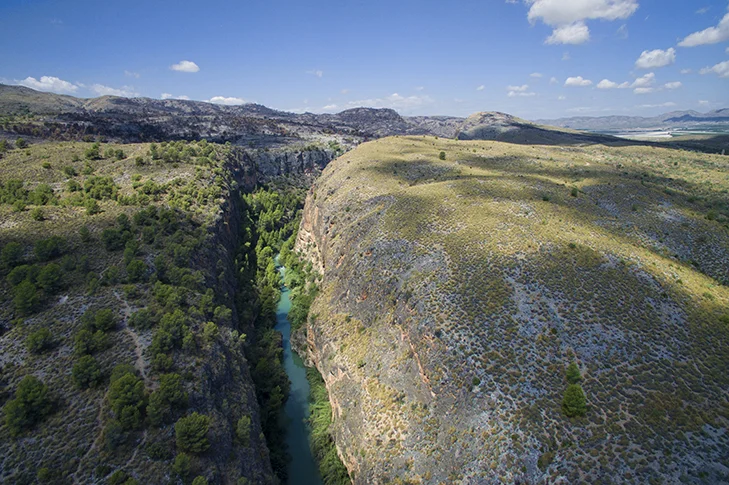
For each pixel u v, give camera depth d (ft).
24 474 118.11
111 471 123.65
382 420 157.48
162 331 171.32
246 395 184.85
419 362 159.53
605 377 134.72
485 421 129.59
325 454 177.99
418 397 153.69
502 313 161.89
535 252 195.62
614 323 154.71
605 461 111.24
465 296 172.96
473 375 142.31
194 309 202.39
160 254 244.42
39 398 134.72
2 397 140.36
